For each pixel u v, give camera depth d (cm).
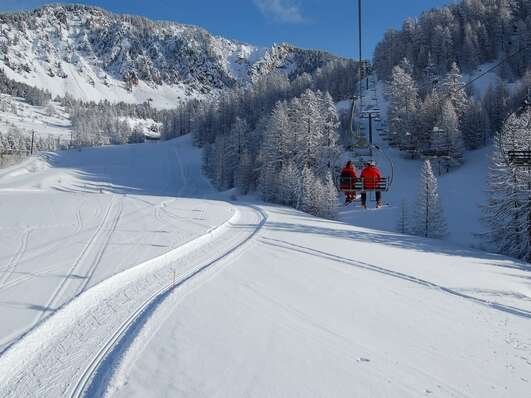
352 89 11544
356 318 1080
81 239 1884
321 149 5841
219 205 3512
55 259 1487
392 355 880
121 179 9181
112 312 1000
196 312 1023
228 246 1838
